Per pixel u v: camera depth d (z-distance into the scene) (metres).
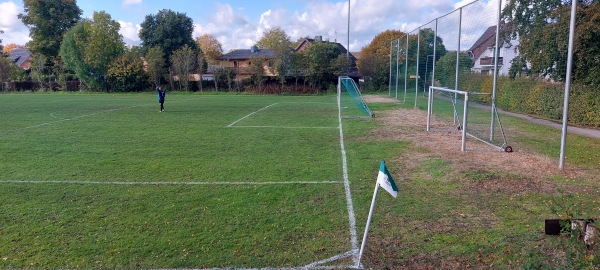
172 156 10.27
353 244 4.98
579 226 4.00
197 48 58.41
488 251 4.71
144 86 47.72
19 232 5.43
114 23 47.88
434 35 19.39
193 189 7.35
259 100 33.28
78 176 8.30
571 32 8.00
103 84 47.28
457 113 14.48
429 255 4.66
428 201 6.54
